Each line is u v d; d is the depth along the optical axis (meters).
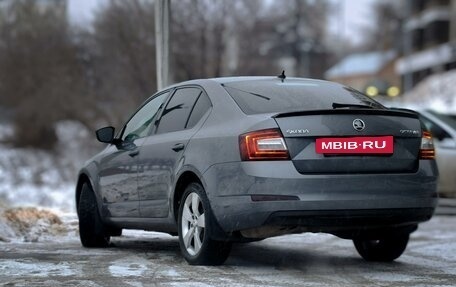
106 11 30.12
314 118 8.05
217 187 8.19
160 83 14.31
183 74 30.08
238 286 7.69
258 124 8.05
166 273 8.38
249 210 7.89
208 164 8.36
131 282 7.83
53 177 34.59
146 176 9.65
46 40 33.09
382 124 8.28
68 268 8.71
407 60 78.50
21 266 8.80
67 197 26.34
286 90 9.15
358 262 9.86
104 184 10.69
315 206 7.82
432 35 76.06
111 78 31.11
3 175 33.88
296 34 78.94
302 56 78.94
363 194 7.99
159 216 9.47
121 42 29.52
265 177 7.83
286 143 7.93
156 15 14.48
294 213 7.80
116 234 11.20
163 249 10.76
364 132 8.14
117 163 10.40
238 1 40.12
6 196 27.92
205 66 30.83
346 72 103.69
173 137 9.30
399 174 8.24
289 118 8.02
